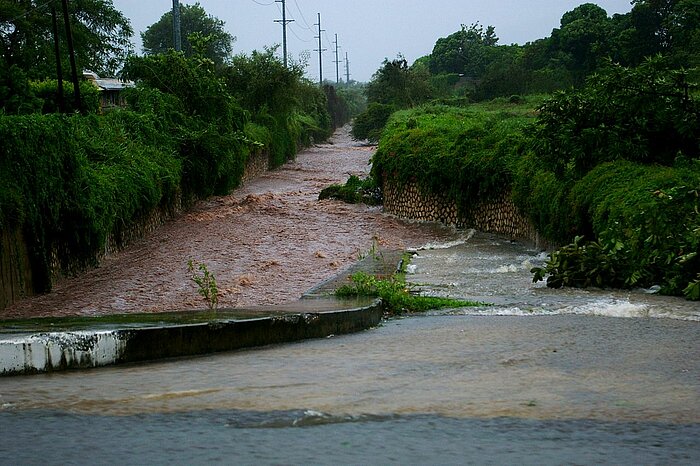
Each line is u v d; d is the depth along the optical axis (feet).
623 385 23.94
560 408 21.38
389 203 116.26
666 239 45.88
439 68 349.20
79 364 29.32
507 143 90.53
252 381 25.67
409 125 129.49
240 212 116.06
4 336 29.99
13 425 20.48
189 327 32.09
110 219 74.02
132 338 30.63
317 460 17.46
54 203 62.75
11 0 152.46
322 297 46.37
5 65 126.62
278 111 207.62
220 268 70.18
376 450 18.10
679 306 40.55
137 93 115.34
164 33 327.67
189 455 17.88
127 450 18.29
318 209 120.26
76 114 86.89
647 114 67.51
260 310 39.06
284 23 271.08
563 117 69.00
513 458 17.51
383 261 68.28
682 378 24.72
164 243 87.76
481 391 23.49
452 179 99.25
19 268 57.21
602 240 52.34
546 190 72.69
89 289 61.52
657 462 17.20
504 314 40.88
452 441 18.70
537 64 233.35
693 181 53.16
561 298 45.55
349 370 27.25
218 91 135.03
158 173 94.89
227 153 123.44
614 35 196.54
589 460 17.35
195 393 23.84
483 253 76.13
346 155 243.60
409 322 40.98
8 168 57.11
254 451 18.08
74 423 20.56
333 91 412.57
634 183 57.26
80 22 168.55
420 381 25.08
